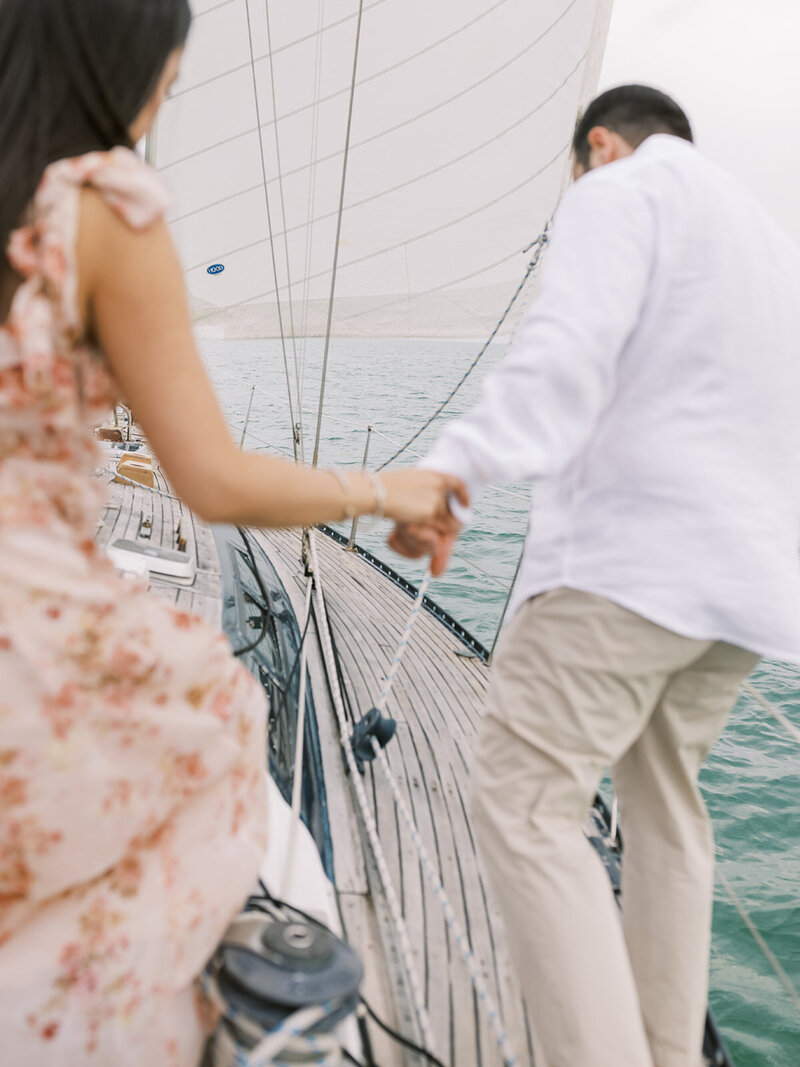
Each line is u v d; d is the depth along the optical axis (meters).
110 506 3.39
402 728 2.44
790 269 1.27
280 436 15.71
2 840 0.90
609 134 1.41
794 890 4.09
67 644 0.90
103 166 0.83
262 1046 1.01
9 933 0.95
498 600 7.70
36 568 0.89
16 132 0.84
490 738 1.34
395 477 1.11
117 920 0.97
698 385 1.19
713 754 5.46
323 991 1.06
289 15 4.07
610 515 1.22
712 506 1.18
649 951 1.39
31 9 0.83
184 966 1.02
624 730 1.26
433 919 1.71
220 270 4.63
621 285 1.14
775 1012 3.32
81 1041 0.94
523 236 4.57
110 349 0.90
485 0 4.11
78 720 0.91
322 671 2.70
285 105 4.26
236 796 1.11
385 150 4.42
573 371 1.11
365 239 4.58
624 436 1.21
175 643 0.99
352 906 1.70
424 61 4.24
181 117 4.26
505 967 1.62
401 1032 1.44
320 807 1.96
